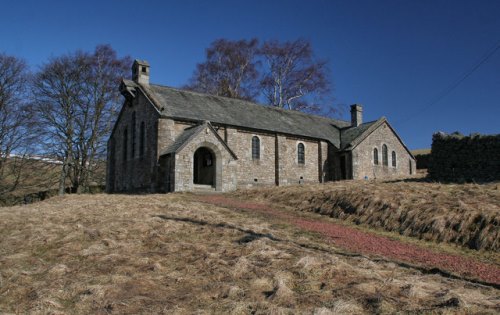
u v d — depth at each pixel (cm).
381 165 3900
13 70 3769
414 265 1033
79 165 4022
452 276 956
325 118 4403
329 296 780
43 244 1310
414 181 2372
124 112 3556
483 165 2141
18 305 829
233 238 1273
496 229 1218
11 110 3800
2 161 3912
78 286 889
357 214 1642
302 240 1260
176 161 2720
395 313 692
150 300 806
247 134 3331
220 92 4997
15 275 1005
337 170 3762
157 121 2964
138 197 2408
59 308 790
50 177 4400
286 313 702
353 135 3894
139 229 1407
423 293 780
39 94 3831
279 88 5066
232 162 2961
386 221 1504
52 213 1845
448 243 1272
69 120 3922
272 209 1931
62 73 3862
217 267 980
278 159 3453
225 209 1859
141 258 1087
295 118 3984
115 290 860
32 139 3841
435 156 2364
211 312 734
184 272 978
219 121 3180
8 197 4081
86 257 1138
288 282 861
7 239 1409
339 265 945
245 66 5053
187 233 1364
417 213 1446
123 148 3503
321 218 1711
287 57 5084
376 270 948
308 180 3656
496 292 828
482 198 1501
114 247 1216
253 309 738
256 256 1045
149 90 3247
